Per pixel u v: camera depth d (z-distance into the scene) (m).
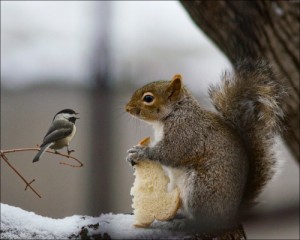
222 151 8.55
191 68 17.28
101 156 12.88
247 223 13.35
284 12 9.99
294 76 10.21
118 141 13.06
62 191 13.26
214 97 9.17
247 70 9.27
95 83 13.63
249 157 8.88
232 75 9.24
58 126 7.66
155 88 9.03
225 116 9.01
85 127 13.23
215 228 8.37
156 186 8.18
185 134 8.70
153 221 8.27
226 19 10.31
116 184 12.72
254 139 8.90
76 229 8.09
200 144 8.61
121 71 15.09
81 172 13.11
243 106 8.96
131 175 12.88
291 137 10.58
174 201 8.12
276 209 13.35
